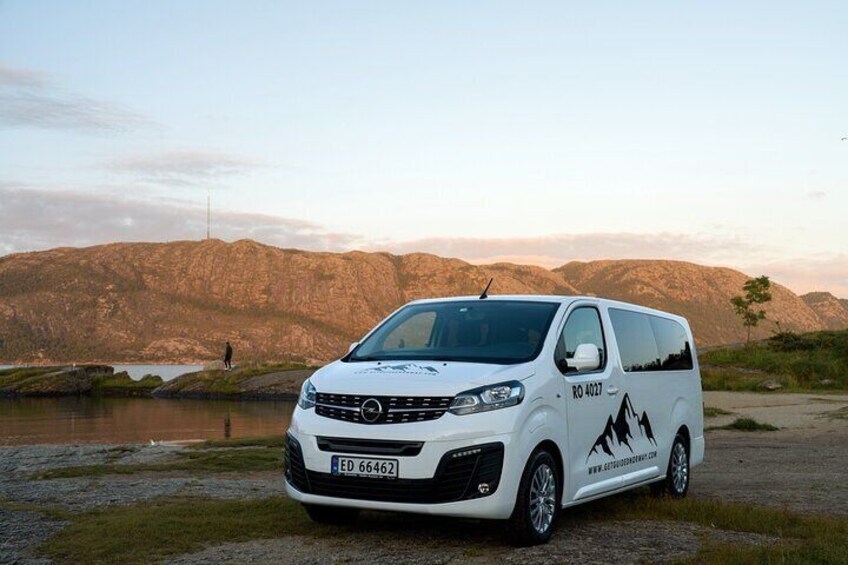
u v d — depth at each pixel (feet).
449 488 21.31
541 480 22.99
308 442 22.74
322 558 21.01
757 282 244.01
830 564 19.84
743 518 25.93
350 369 24.07
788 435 61.26
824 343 141.08
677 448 32.17
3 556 21.26
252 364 218.38
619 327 29.04
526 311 25.98
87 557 21.13
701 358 141.28
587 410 25.54
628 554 21.24
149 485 35.22
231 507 27.43
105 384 215.92
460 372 22.65
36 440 85.71
